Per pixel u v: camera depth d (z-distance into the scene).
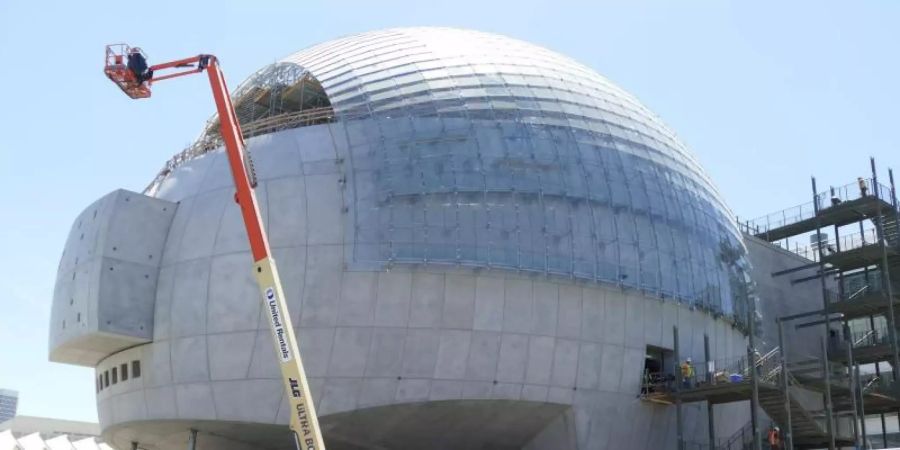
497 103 39.97
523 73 42.56
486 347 35.50
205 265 35.88
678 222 41.97
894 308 52.19
